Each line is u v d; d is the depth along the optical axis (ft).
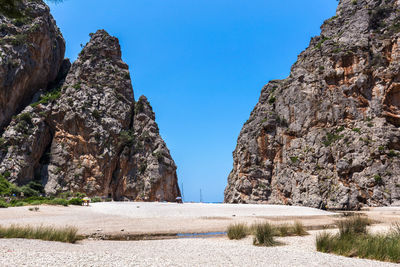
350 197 205.87
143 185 293.64
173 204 170.91
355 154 220.43
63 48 374.84
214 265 34.17
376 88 233.35
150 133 319.06
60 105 300.40
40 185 262.47
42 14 322.55
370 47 246.27
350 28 263.29
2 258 32.24
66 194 256.52
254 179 256.93
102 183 281.33
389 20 252.21
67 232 57.72
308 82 260.01
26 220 90.79
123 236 73.00
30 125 282.77
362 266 36.47
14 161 257.96
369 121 228.63
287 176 243.19
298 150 246.06
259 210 139.23
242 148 274.77
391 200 199.82
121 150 307.37
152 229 83.35
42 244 47.62
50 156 287.28
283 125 262.26
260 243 55.16
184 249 47.83
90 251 42.04
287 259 39.40
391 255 43.24
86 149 289.53
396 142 217.56
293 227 73.67
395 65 230.27
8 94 283.18
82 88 315.37
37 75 315.78
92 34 361.51
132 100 344.69
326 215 126.41
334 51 255.70
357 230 57.31
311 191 224.74
